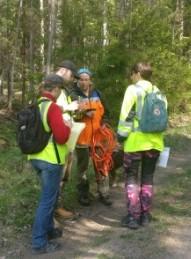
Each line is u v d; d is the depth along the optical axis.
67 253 5.20
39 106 5.01
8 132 11.81
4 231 5.60
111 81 11.48
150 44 13.24
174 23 19.50
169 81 15.12
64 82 5.62
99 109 6.66
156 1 16.52
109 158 6.84
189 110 17.61
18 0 16.09
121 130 5.74
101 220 6.27
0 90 16.64
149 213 6.11
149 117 5.63
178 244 5.41
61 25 13.69
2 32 15.70
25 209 6.16
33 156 5.11
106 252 5.21
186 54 18.52
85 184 6.72
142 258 5.07
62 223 6.09
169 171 9.24
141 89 5.68
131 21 12.70
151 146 5.75
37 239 5.20
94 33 13.21
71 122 5.45
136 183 5.90
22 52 16.67
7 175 7.68
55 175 5.09
